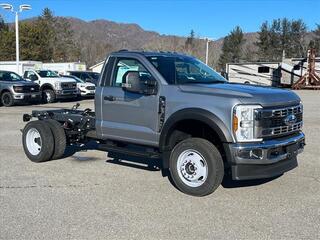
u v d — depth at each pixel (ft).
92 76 101.45
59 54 285.23
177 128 23.27
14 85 72.28
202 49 267.80
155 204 20.57
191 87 22.45
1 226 17.84
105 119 26.03
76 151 32.78
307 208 20.02
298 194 22.09
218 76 25.84
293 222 18.31
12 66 116.57
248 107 20.48
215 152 21.09
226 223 18.21
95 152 32.42
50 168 27.55
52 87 80.33
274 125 21.20
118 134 25.43
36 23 279.08
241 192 22.40
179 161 22.12
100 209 19.88
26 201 20.95
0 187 23.27
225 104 20.79
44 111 31.58
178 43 254.88
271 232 17.26
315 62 145.69
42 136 28.37
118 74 25.59
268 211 19.63
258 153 20.56
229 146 20.59
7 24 265.54
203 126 22.89
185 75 24.30
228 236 16.88
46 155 28.53
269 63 154.20
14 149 33.65
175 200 21.15
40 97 76.28
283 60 150.71
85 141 29.91
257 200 21.15
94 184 23.90
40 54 244.22
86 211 19.61
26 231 17.33
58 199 21.27
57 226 17.85
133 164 28.48
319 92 126.21
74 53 302.25
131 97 24.44
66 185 23.68
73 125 29.37
